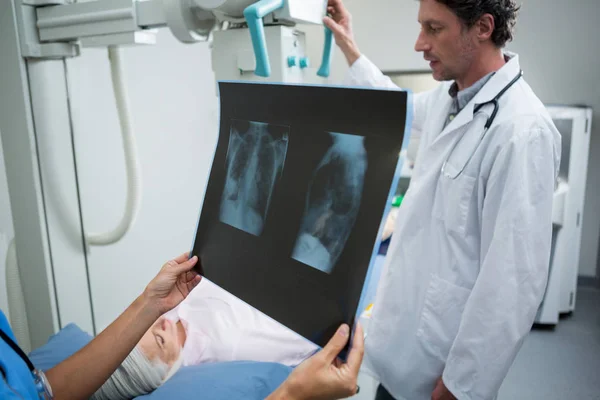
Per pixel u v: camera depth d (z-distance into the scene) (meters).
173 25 0.96
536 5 2.33
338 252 0.54
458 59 0.93
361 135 0.54
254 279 0.62
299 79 1.01
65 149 1.23
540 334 2.14
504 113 0.90
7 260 1.22
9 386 0.52
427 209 1.01
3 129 1.15
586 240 2.55
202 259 0.70
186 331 1.24
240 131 0.68
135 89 1.53
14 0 1.06
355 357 0.50
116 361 0.70
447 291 0.97
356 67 1.29
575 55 2.35
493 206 0.89
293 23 0.98
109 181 1.46
